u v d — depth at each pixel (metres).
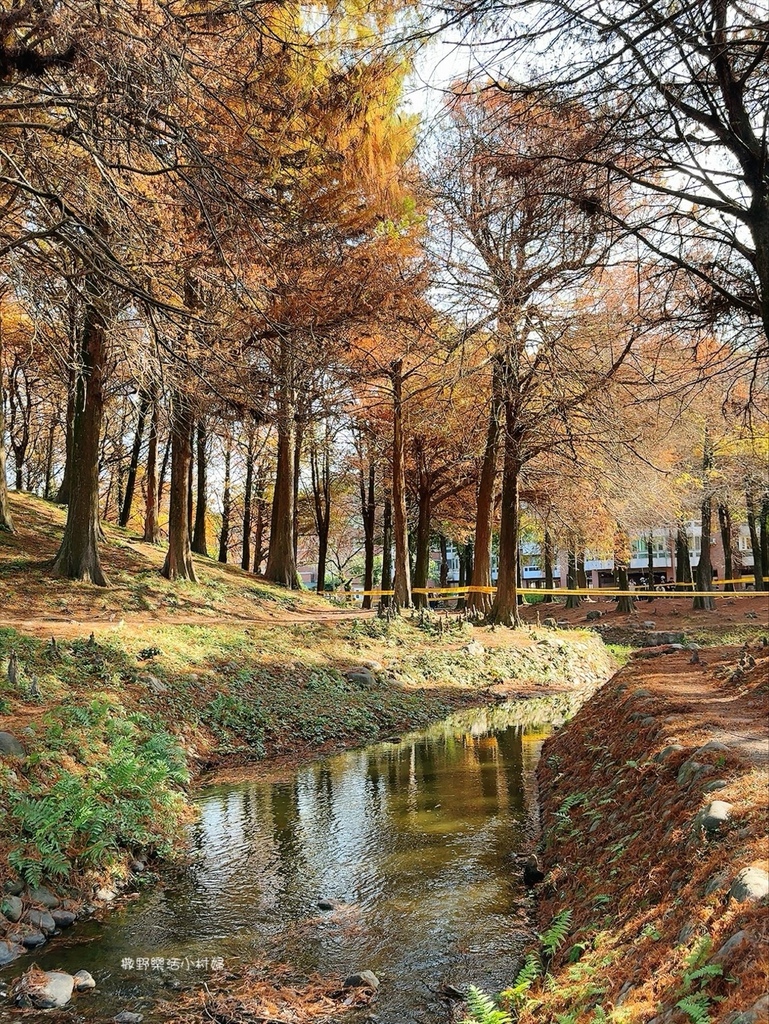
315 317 11.10
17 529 20.94
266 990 4.80
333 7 6.48
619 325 15.03
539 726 14.59
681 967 3.24
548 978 4.21
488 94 7.24
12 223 8.92
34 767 7.28
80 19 6.43
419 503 31.77
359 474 36.62
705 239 7.47
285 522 30.20
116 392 17.00
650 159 6.70
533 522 35.59
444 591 25.70
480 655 20.33
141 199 8.12
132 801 7.73
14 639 11.23
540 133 6.80
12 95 7.78
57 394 25.86
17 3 6.40
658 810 5.50
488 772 10.81
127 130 6.87
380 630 20.34
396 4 5.97
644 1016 3.05
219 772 10.70
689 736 6.47
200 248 8.73
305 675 15.37
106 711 9.43
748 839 3.97
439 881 6.62
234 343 9.75
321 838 7.85
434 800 9.31
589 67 5.46
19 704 8.87
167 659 13.10
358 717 14.23
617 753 7.81
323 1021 4.44
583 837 6.48
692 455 24.73
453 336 16.69
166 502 43.28
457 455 28.50
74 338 10.19
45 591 16.14
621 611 38.16
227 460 38.00
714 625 32.94
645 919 4.07
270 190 8.97
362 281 12.84
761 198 6.71
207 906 6.18
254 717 12.71
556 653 22.14
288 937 5.59
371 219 10.96
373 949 5.37
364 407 22.77
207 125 8.12
